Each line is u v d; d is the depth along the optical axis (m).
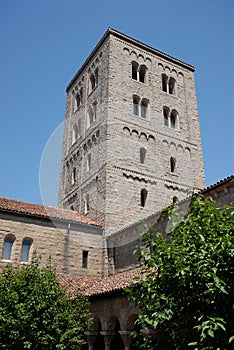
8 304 14.84
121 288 17.17
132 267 24.11
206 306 8.03
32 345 14.32
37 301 14.99
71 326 15.47
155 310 8.72
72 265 25.92
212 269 7.54
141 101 36.34
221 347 7.37
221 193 18.48
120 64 36.81
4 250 24.27
